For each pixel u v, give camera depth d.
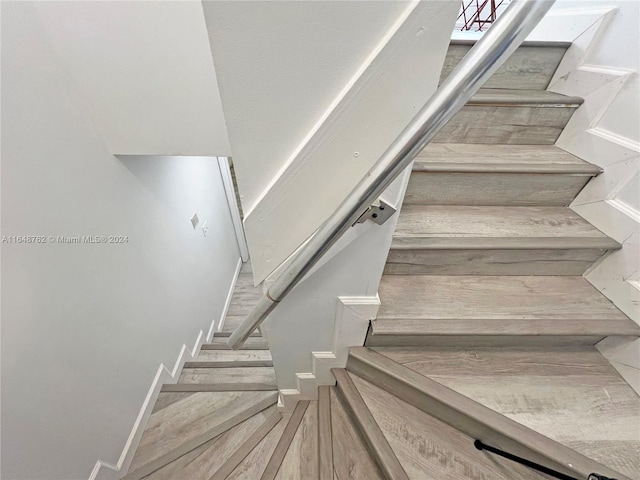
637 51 0.73
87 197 1.07
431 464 0.73
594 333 0.75
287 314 0.79
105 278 1.19
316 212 0.47
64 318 0.98
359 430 0.89
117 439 1.26
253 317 0.68
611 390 0.77
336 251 0.60
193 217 2.15
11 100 0.79
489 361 0.85
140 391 1.43
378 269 0.69
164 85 0.96
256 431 1.23
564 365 0.83
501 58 0.30
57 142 0.93
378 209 0.55
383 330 0.77
